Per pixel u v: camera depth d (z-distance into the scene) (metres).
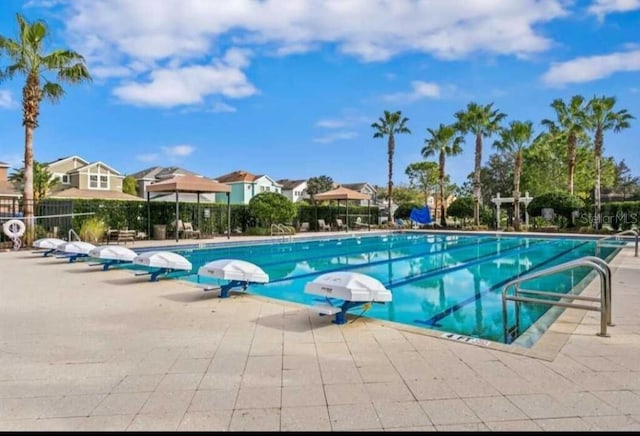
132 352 3.40
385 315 5.65
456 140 28.84
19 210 15.88
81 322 4.34
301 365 3.11
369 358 3.25
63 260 9.81
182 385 2.74
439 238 20.75
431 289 7.71
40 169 27.05
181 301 5.40
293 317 4.57
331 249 15.48
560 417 2.28
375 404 2.45
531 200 24.94
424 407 2.40
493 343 3.60
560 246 16.25
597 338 3.70
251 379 2.84
